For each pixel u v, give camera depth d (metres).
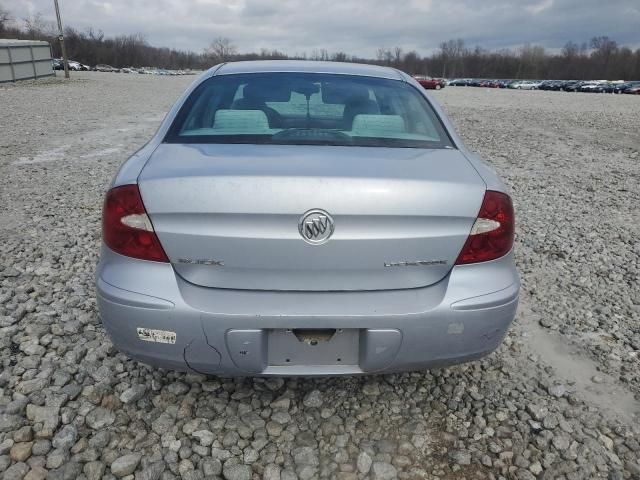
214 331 1.88
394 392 2.46
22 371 2.52
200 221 1.84
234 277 1.89
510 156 9.82
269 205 1.80
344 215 1.82
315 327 1.89
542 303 3.52
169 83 35.06
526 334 3.06
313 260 1.85
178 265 1.90
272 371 1.97
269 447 2.10
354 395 2.43
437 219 1.90
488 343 2.06
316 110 2.51
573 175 8.16
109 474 1.94
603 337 3.08
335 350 1.98
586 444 2.17
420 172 1.97
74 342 2.80
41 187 6.29
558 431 2.24
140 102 19.33
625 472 2.04
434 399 2.43
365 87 2.77
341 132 2.36
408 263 1.91
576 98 35.47
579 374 2.68
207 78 2.80
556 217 5.75
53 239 4.48
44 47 34.38
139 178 1.93
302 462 2.03
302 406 2.34
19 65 30.89
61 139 10.01
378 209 1.83
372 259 1.88
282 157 2.02
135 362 2.60
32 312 3.13
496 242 1.99
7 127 11.33
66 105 17.22
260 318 1.86
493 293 1.99
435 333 1.95
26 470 1.93
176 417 2.25
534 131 14.03
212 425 2.21
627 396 2.51
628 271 4.17
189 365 1.96
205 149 2.15
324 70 2.93
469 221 1.94
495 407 2.39
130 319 1.92
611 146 11.49
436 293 1.95
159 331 1.91
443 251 1.93
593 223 5.57
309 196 1.81
